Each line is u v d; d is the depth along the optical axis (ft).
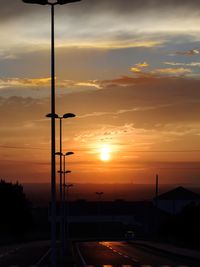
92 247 247.29
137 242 305.73
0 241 299.79
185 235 244.83
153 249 228.02
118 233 480.64
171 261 155.74
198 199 478.18
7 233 331.36
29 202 383.04
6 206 333.21
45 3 105.60
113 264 143.64
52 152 107.14
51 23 107.24
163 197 482.69
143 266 137.18
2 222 329.93
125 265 140.05
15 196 339.77
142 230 481.05
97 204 551.59
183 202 476.95
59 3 105.40
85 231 477.36
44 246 265.34
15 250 221.87
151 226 434.71
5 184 339.57
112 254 191.42
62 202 239.91
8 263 145.48
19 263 145.18
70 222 526.57
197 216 241.96
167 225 299.79
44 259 160.97
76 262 149.48
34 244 296.30
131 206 547.08
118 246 258.37
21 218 341.41
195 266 136.98
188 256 170.19
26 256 178.50
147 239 374.02
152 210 433.89
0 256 179.42
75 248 236.22
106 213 538.47
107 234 477.77
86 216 535.19
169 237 289.94
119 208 543.80
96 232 478.18
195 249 216.95
